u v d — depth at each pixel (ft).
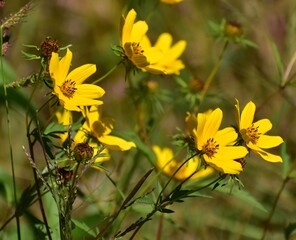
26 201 3.50
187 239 4.50
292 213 4.67
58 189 3.24
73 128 3.51
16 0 4.75
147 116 4.42
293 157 5.10
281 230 4.62
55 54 3.20
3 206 4.25
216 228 4.65
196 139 3.30
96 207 4.03
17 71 5.01
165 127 5.01
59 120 3.57
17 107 4.13
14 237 3.82
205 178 4.02
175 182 3.86
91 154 3.23
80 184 4.29
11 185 3.92
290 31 4.80
